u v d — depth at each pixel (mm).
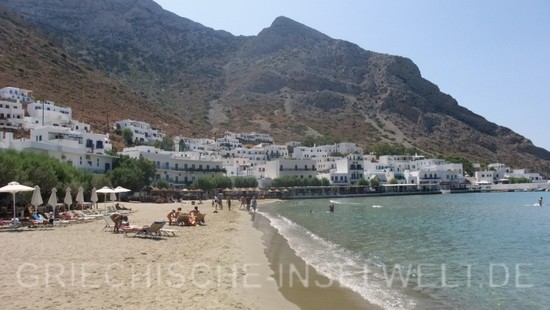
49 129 91875
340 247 29562
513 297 16859
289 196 133875
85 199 64438
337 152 198750
